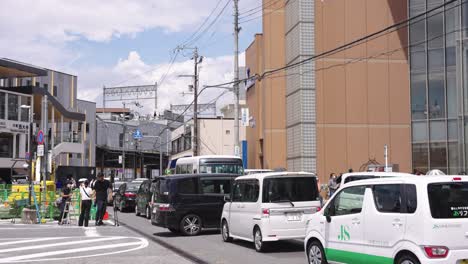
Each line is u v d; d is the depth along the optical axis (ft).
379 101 110.63
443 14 106.32
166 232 64.85
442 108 106.32
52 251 47.91
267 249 47.91
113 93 273.54
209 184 61.77
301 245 50.62
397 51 111.45
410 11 109.60
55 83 241.14
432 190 27.48
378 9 110.83
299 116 109.60
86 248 49.88
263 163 123.24
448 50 105.91
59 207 82.23
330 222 34.14
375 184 30.81
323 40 110.22
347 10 110.73
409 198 28.19
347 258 32.24
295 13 112.47
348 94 110.22
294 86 113.19
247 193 49.42
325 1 110.63
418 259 27.04
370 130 110.11
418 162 108.37
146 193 89.25
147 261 41.88
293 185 46.62
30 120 148.97
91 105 266.16
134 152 284.00
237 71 99.71
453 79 105.29
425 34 108.37
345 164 108.99
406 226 27.91
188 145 205.36
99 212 74.43
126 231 66.54
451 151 104.73
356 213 31.83
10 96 155.22
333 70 110.22
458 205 27.40
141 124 303.07
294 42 113.19
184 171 90.17
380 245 29.55
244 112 117.39
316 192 47.11
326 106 109.60
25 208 81.20
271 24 121.39
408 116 111.14
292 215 45.93
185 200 60.44
